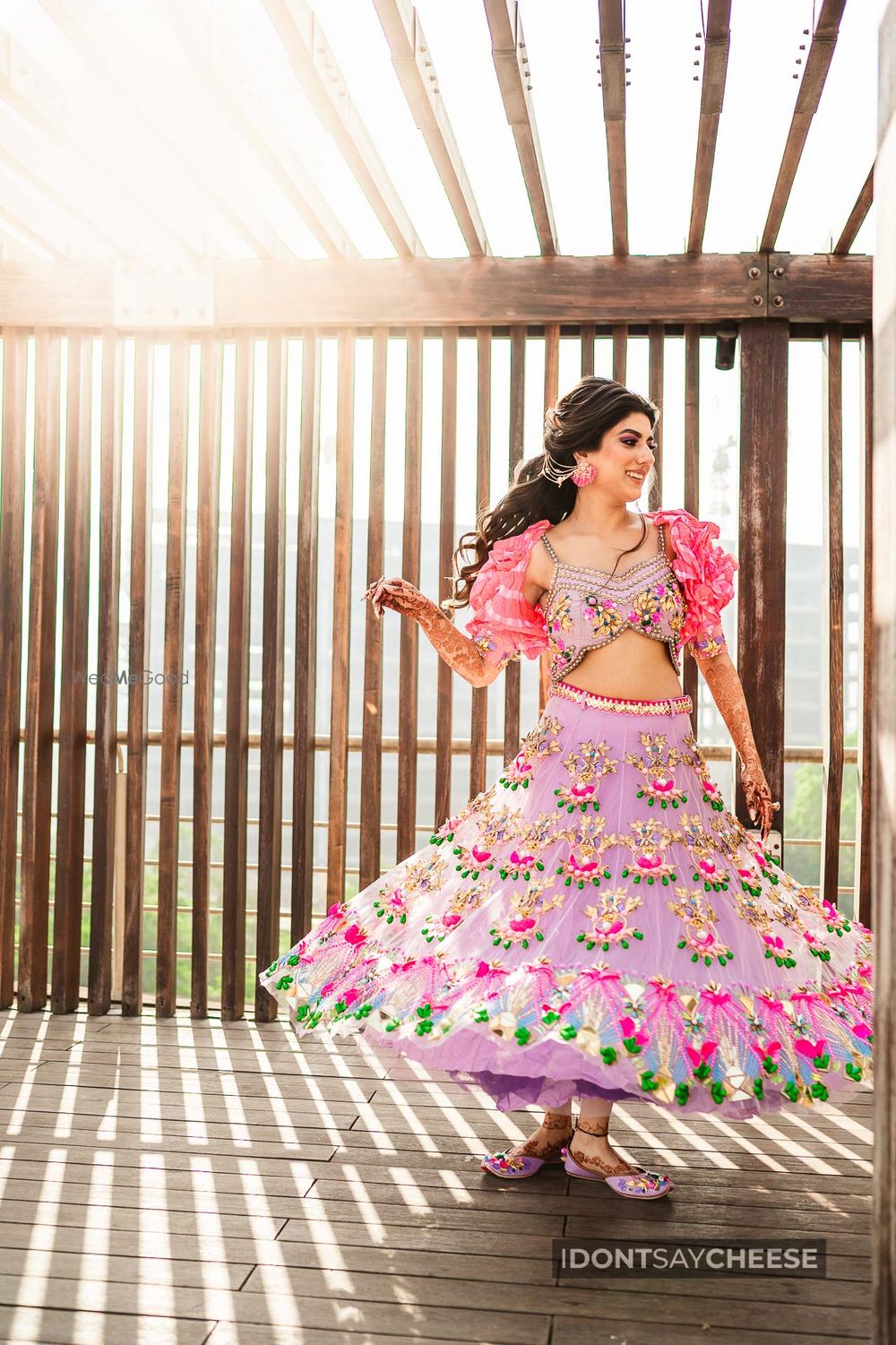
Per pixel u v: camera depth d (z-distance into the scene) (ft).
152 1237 7.16
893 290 4.70
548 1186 8.00
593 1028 6.38
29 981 12.89
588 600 8.00
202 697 12.70
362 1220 7.41
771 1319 6.15
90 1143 8.79
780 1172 8.29
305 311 12.34
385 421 12.51
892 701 4.68
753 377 11.93
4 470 13.02
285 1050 11.47
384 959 7.60
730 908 7.36
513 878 7.47
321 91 8.55
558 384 12.29
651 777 7.65
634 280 11.89
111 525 12.82
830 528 12.00
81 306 12.64
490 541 9.37
